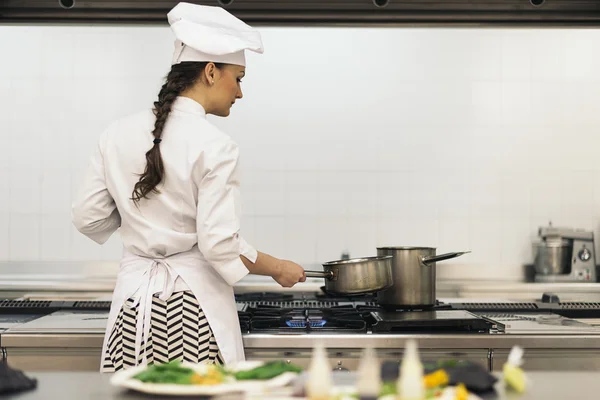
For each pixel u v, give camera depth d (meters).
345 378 1.51
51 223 3.24
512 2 2.72
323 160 3.26
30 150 3.25
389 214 3.26
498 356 2.27
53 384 1.43
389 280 2.31
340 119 3.26
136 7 2.73
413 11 2.75
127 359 1.97
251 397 1.23
